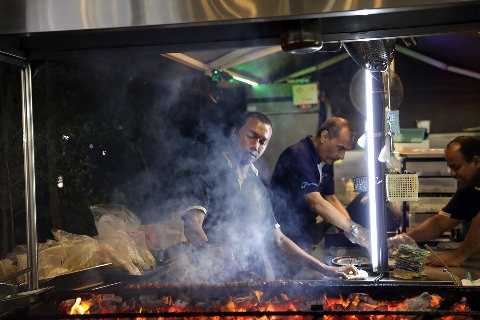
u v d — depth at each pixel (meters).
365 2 1.72
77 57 2.39
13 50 2.29
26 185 2.44
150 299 2.42
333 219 3.92
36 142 4.44
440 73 7.50
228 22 1.85
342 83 7.18
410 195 2.84
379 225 2.93
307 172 4.07
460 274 3.03
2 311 2.21
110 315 2.12
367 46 2.58
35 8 1.95
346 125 4.08
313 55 7.01
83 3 1.92
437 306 2.21
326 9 1.75
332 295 2.44
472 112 7.47
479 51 5.76
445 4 1.68
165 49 2.32
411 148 5.18
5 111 3.92
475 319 2.07
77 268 2.79
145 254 3.33
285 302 2.37
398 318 2.16
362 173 5.88
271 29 2.14
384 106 2.89
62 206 4.87
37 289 2.46
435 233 4.14
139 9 1.88
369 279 2.80
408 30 2.11
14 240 4.07
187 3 1.85
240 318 2.22
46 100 4.47
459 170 3.98
